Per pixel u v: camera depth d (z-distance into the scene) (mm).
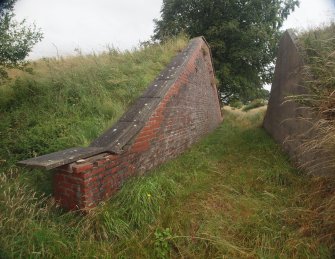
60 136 3961
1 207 2361
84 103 4844
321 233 2623
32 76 6000
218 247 2475
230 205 3303
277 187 3812
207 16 15141
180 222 2840
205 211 3070
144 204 2877
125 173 3379
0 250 1946
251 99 21016
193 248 2494
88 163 2686
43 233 2186
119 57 7043
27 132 4012
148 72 6117
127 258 2307
